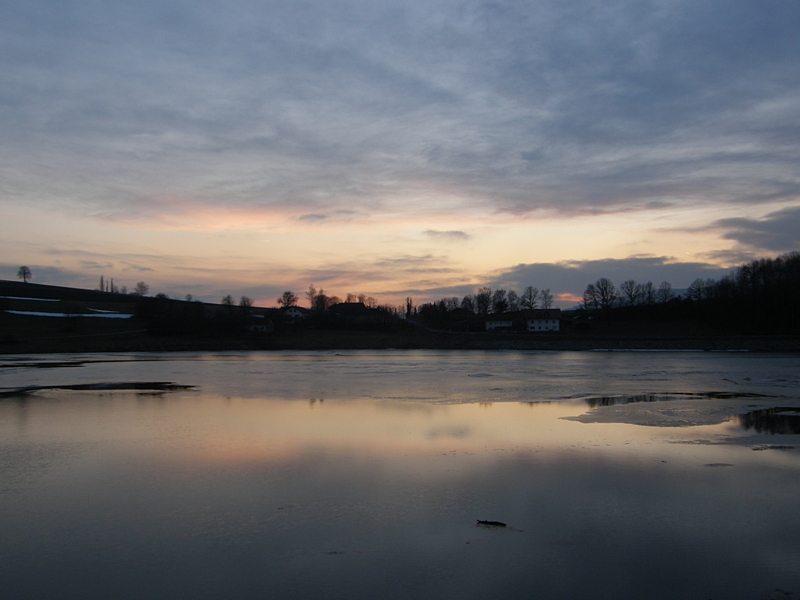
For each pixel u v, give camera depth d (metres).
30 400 40.44
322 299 199.75
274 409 36.03
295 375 59.56
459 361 82.50
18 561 14.84
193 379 55.41
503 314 172.88
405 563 14.61
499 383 51.03
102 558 14.98
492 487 20.03
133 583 13.75
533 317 161.25
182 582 13.77
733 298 145.75
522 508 18.12
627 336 127.62
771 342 109.31
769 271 145.25
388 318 170.75
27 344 112.62
